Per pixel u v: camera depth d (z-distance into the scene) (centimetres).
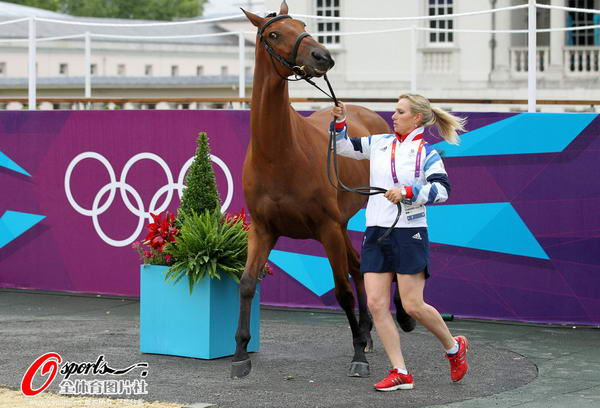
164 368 815
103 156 1203
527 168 1013
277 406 686
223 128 1131
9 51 4188
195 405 681
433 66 3222
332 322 1038
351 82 3288
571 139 998
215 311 851
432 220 1049
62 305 1149
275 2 3359
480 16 3177
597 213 995
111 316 1076
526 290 1021
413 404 689
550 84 3083
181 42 5041
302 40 729
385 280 727
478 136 1027
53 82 3184
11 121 1257
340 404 690
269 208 775
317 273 1111
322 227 788
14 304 1159
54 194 1238
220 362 842
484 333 971
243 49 1469
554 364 825
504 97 3138
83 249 1225
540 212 1012
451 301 1048
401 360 733
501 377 776
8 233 1270
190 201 888
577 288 1005
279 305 1129
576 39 3195
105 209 1207
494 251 1030
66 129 1223
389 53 3259
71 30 4516
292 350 891
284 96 751
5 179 1266
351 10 3284
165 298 864
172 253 852
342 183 820
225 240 851
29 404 693
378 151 730
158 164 1172
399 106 721
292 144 764
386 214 717
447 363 832
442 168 706
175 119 1158
